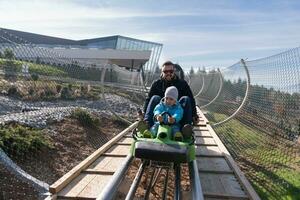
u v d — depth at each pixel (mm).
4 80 14969
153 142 4297
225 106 15172
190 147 4391
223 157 6977
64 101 17766
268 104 9625
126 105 21328
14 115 11977
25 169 8320
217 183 5543
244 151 10719
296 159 9383
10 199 6840
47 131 11500
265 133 10156
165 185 5566
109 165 6324
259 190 8109
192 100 5863
